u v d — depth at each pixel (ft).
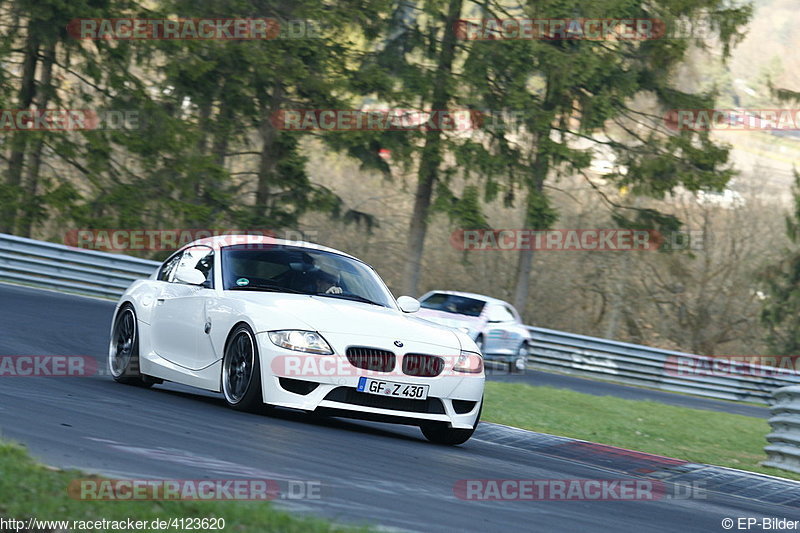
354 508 53.36
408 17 386.32
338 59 380.99
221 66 374.22
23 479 45.73
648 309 562.66
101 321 184.55
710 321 537.65
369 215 408.05
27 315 169.58
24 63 371.76
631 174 404.98
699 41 395.96
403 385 89.30
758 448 155.94
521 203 411.13
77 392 93.20
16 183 369.50
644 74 398.62
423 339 92.89
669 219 422.00
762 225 532.32
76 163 377.91
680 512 72.49
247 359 91.76
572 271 541.34
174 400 97.66
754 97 440.45
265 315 91.40
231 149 409.90
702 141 403.54
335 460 70.64
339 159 398.83
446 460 81.71
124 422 75.00
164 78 375.86
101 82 367.66
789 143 616.80
